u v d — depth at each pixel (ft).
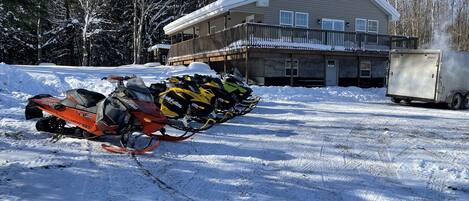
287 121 34.24
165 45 119.85
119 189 16.20
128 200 15.12
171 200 15.35
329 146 25.18
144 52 142.72
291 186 17.40
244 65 78.84
